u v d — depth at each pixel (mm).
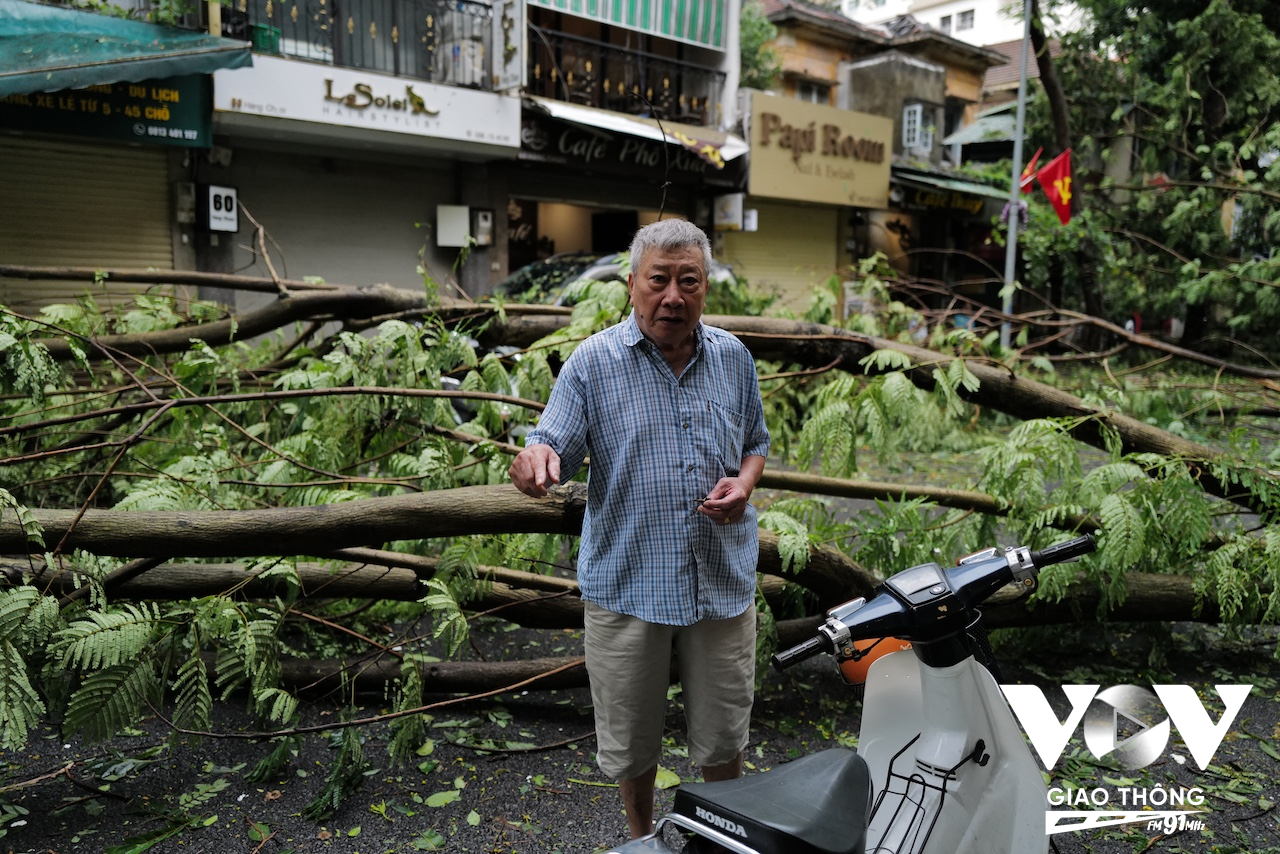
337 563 3670
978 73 24312
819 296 8430
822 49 20438
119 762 3076
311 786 2992
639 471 2275
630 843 1542
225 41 8664
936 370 4383
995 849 2111
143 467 4539
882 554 3930
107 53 7930
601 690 2383
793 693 3779
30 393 3701
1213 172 11945
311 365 4398
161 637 2781
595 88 14375
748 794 1515
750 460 2451
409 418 4281
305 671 3480
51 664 2736
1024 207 14352
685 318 2230
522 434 4867
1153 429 4434
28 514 2754
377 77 10859
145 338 4781
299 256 11594
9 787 2904
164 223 10461
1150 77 15641
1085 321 6270
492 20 12172
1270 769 3223
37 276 4953
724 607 2330
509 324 5074
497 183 13227
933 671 2131
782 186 16484
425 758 3197
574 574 4852
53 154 9602
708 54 15906
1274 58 14133
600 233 16781
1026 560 2121
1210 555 4066
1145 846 2752
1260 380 6031
